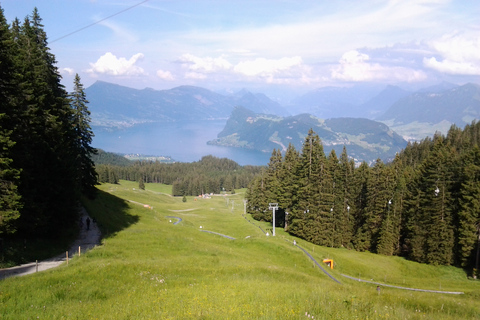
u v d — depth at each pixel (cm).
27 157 2784
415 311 1753
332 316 1237
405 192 6781
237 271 2752
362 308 1399
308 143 7494
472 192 5534
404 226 6731
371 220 6850
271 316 1177
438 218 5881
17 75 2611
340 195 7188
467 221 5494
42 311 1320
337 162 7419
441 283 4872
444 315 1830
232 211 12950
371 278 4816
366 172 7606
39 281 1817
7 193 2383
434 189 5953
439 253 5812
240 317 1170
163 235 4506
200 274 2484
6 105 2555
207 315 1188
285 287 2016
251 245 5034
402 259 6288
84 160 5441
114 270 2220
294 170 8012
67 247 3306
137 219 6081
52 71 4316
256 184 10331
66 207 3562
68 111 4309
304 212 7119
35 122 2938
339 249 6906
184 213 11031
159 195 17700
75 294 1644
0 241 2562
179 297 1573
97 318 1216
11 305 1390
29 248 2806
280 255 4688
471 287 4650
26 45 3666
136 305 1401
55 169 3369
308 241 7088
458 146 11125
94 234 3978
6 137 2380
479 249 5428
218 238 5634
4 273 2234
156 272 2362
